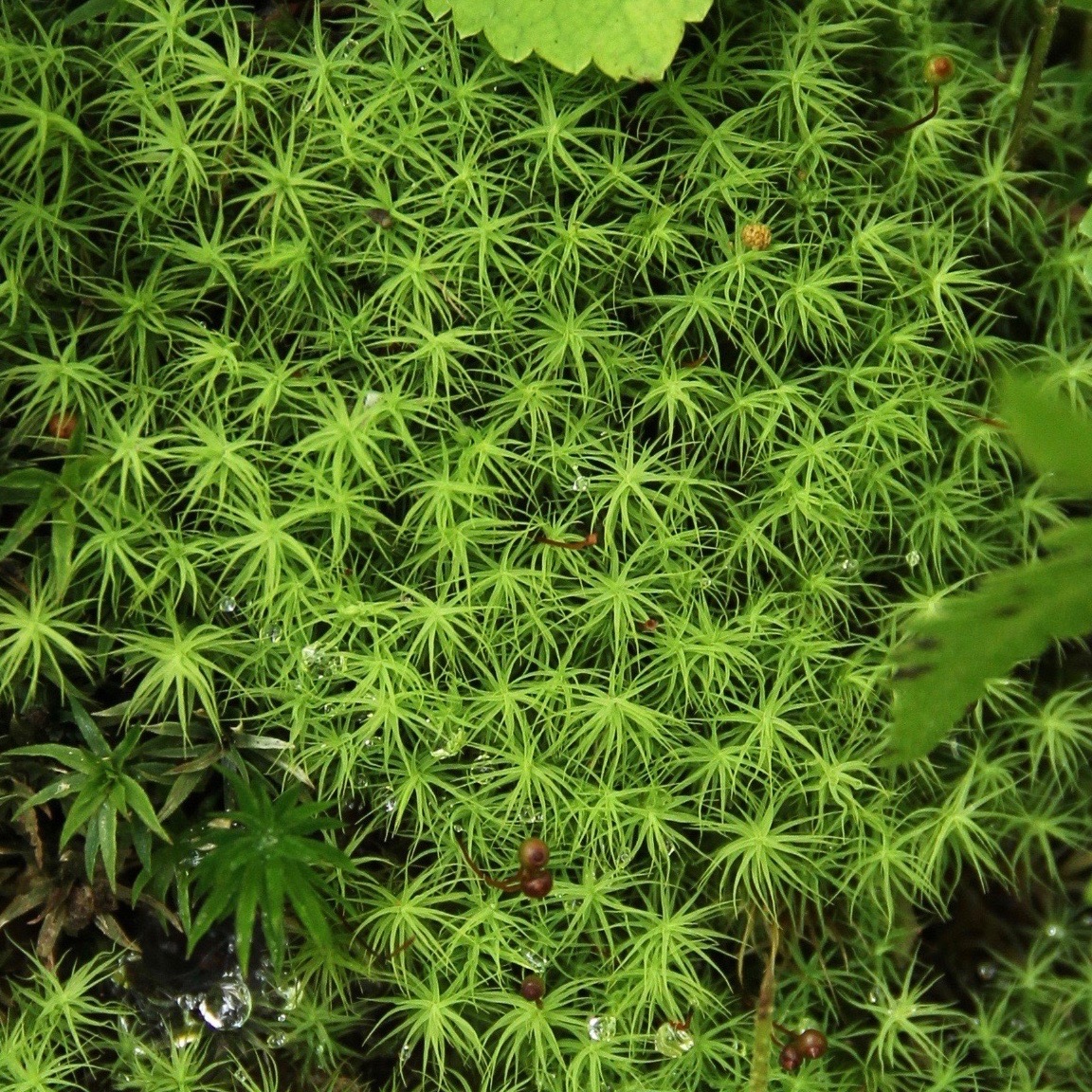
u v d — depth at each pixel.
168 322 0.31
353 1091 0.31
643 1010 0.31
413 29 0.31
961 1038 0.31
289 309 0.31
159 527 0.31
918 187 0.31
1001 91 0.32
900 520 0.32
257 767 0.31
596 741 0.31
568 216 0.31
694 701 0.31
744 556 0.31
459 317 0.31
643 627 0.31
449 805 0.31
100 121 0.31
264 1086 0.31
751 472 0.31
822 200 0.31
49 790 0.30
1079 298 0.32
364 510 0.31
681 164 0.31
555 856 0.31
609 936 0.31
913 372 0.31
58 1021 0.31
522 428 0.31
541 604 0.31
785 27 0.31
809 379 0.31
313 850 0.30
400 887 0.31
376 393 0.31
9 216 0.30
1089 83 0.32
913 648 0.29
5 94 0.30
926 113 0.31
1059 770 0.32
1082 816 0.32
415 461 0.31
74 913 0.31
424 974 0.31
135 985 0.31
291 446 0.31
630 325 0.31
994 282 0.32
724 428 0.31
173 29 0.30
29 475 0.30
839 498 0.31
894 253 0.31
